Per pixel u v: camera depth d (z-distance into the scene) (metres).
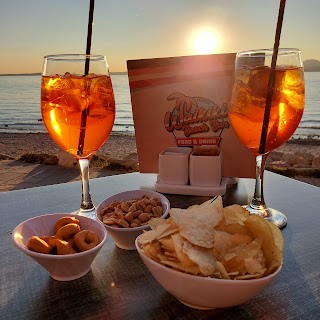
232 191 1.02
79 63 0.80
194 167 0.99
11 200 0.96
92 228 0.65
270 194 0.99
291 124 0.75
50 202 0.95
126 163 7.06
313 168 6.63
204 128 1.03
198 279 0.45
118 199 0.82
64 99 0.74
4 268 0.63
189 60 1.00
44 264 0.56
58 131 0.79
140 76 1.04
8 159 8.20
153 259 0.50
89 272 0.61
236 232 0.53
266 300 0.53
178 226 0.53
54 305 0.53
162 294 0.55
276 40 0.69
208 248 0.49
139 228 0.65
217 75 0.99
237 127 0.78
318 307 0.52
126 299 0.54
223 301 0.47
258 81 0.72
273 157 7.20
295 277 0.59
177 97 1.03
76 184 1.11
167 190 1.01
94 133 0.80
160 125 1.06
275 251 0.49
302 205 0.90
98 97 0.77
